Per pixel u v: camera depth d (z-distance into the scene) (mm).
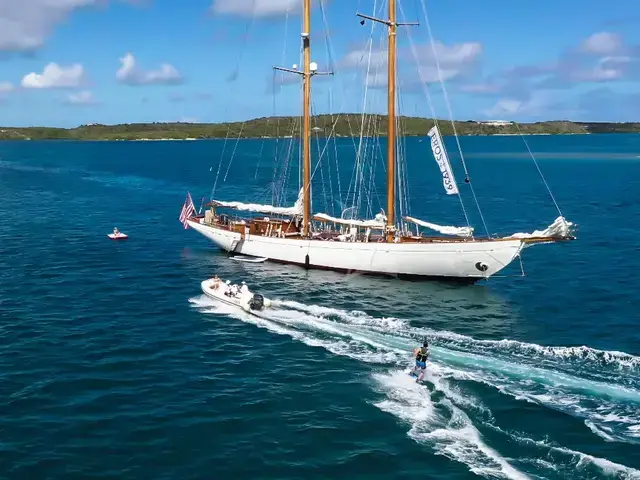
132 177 170625
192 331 41844
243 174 174000
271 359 36812
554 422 28516
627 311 46625
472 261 52438
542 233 51844
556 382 32625
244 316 44781
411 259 54031
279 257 61812
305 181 62188
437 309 46938
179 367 35688
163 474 24828
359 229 62094
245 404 30922
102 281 55406
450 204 112000
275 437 27719
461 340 39562
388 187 56969
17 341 39500
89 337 40531
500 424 28422
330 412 29969
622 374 33750
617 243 73500
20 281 54969
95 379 33812
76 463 25469
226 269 59906
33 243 73125
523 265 62156
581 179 158750
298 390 32469
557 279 56594
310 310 46062
